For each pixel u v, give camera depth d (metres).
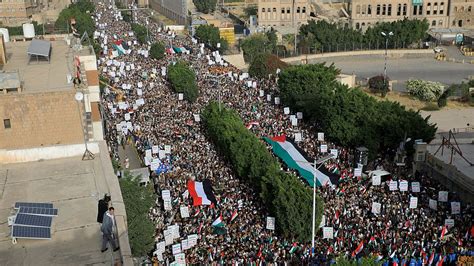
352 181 57.38
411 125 66.38
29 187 30.30
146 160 60.31
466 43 161.38
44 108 38.19
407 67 141.50
